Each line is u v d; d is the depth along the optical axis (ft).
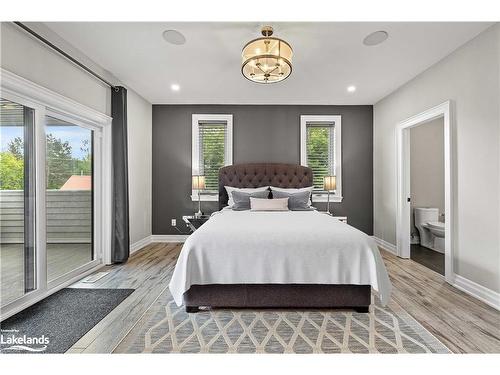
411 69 11.15
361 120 16.14
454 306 7.81
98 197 11.61
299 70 11.32
